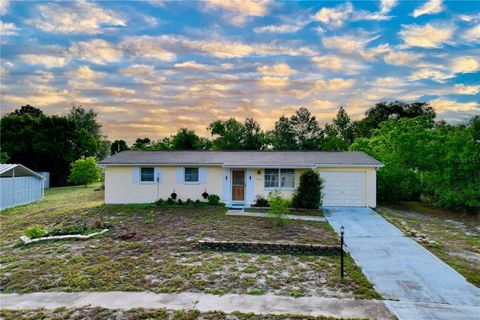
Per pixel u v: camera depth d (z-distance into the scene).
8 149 35.22
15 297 6.62
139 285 7.08
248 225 12.60
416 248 9.80
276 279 7.37
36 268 8.29
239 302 6.18
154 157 18.91
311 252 9.44
